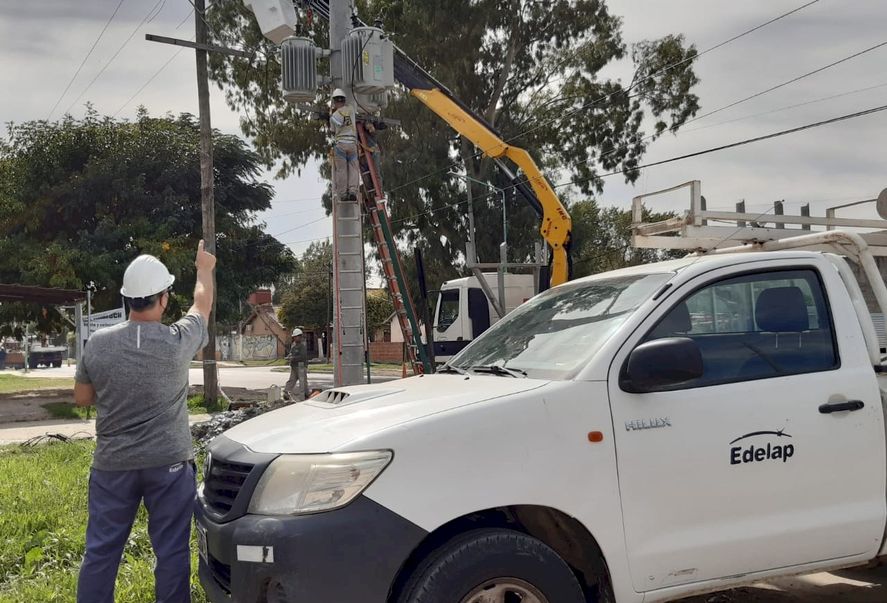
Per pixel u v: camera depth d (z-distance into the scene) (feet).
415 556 11.12
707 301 13.32
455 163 114.62
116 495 12.85
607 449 11.82
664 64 114.73
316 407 13.42
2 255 83.61
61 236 85.81
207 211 65.05
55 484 27.89
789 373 13.33
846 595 16.62
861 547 13.30
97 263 79.87
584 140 116.26
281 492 10.89
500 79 113.60
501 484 11.18
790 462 12.86
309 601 10.33
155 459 12.82
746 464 12.58
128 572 17.21
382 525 10.59
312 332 202.08
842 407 13.28
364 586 10.46
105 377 12.71
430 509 10.80
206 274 14.74
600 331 13.12
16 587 16.97
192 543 18.76
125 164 85.56
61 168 87.10
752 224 24.02
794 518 12.88
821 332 13.85
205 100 65.10
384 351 172.04
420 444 11.02
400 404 12.16
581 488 11.59
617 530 11.73
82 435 48.16
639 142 116.37
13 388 98.43
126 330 13.03
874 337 14.25
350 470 10.73
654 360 11.81
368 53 39.40
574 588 11.30
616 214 154.20
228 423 41.16
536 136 114.83
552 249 51.21
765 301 13.71
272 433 12.12
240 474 11.46
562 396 11.85
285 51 40.11
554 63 116.47
